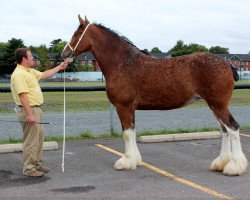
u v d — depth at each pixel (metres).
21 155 8.69
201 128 11.99
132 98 7.12
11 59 81.56
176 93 6.86
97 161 8.09
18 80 6.60
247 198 5.60
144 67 7.03
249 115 16.45
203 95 6.73
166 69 6.91
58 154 8.77
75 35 7.48
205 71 6.62
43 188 6.20
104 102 22.91
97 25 7.44
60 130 12.36
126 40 7.28
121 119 7.27
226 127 6.73
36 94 6.80
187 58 6.87
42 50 83.00
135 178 6.75
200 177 6.77
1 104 21.27
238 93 33.53
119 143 9.97
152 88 6.96
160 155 8.59
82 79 79.62
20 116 6.82
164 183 6.42
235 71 6.77
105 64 7.28
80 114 16.75
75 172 7.21
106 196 5.75
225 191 5.94
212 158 8.27
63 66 7.50
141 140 10.06
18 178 6.83
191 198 5.61
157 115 16.94
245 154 8.57
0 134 11.85
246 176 6.80
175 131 11.19
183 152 8.88
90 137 10.70
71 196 5.77
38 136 6.92
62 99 25.33
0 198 5.71
